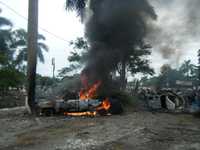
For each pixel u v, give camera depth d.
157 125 14.27
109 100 19.81
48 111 18.98
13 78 28.62
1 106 26.59
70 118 17.27
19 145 9.54
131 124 14.36
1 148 9.12
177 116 19.14
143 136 11.15
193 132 12.39
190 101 23.20
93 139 10.45
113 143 9.78
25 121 15.88
